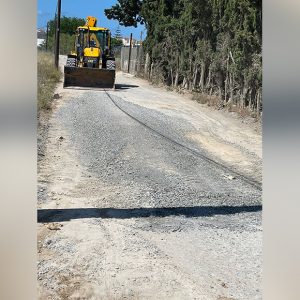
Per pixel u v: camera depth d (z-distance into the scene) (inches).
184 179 259.0
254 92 528.4
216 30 648.4
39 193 213.0
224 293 130.0
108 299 124.1
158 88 844.0
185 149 341.1
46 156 285.0
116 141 342.6
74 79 700.0
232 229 181.9
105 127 391.2
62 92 621.9
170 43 869.2
